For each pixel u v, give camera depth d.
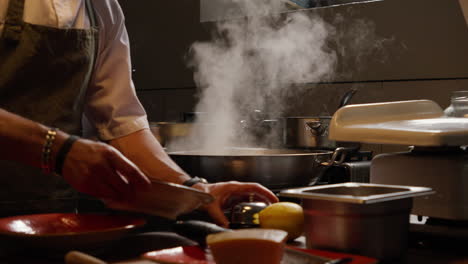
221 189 0.96
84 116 1.22
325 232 0.72
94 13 1.12
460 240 0.80
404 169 0.90
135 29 3.10
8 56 1.03
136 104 1.13
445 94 2.18
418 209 0.89
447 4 2.15
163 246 0.81
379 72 2.33
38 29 1.03
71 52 1.07
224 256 0.59
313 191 0.77
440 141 0.82
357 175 1.45
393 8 2.28
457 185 0.84
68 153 0.75
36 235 0.68
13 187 1.11
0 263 0.71
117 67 1.14
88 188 0.78
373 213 0.70
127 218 0.82
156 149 1.08
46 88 1.07
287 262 0.64
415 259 0.75
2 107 1.04
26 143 0.75
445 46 2.17
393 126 0.92
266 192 0.97
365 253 0.70
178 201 0.74
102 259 0.73
